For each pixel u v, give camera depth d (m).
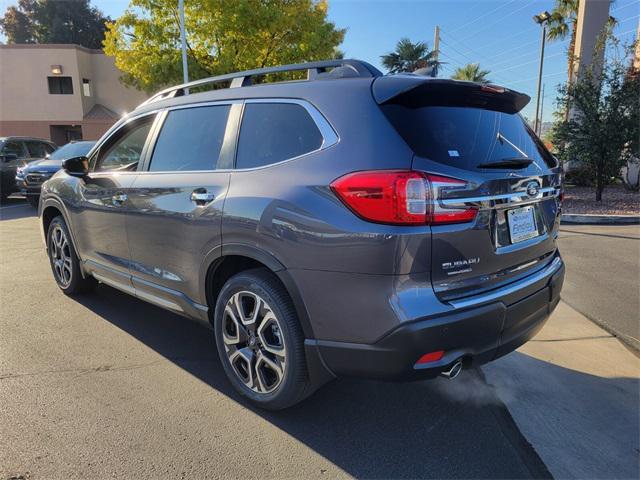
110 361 3.39
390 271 2.12
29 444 2.45
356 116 2.35
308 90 2.60
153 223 3.26
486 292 2.37
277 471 2.31
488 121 2.67
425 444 2.54
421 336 2.12
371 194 2.14
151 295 3.50
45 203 4.71
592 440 2.56
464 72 27.83
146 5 17.48
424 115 2.38
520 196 2.54
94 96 30.62
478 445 2.53
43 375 3.16
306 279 2.35
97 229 3.92
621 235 8.41
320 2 20.41
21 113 29.12
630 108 11.65
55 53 28.53
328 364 2.39
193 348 3.62
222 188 2.78
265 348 2.67
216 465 2.33
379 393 3.04
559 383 3.14
